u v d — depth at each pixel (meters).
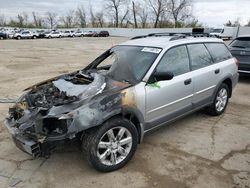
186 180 3.40
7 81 8.92
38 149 3.17
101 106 3.28
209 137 4.57
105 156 3.44
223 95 5.54
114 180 3.39
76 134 3.16
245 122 5.26
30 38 45.66
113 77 4.07
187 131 4.80
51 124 3.23
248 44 8.57
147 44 4.48
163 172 3.56
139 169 3.62
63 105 3.28
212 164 3.75
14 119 3.67
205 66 4.90
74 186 3.28
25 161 3.80
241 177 3.46
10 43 31.11
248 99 6.86
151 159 3.87
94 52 20.52
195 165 3.72
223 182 3.36
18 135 3.32
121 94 3.48
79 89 3.58
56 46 26.81
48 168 3.64
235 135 4.67
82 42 34.34
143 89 3.74
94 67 4.89
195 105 4.75
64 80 4.10
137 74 3.95
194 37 5.11
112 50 4.88
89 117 3.16
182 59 4.46
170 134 4.67
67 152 4.01
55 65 12.94
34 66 12.50
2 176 3.46
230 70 5.50
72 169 3.61
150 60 4.06
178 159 3.87
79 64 13.47
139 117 3.70
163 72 3.83
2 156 3.93
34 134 3.21
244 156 3.97
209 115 5.53
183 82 4.33
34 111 3.38
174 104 4.27
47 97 3.64
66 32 52.75
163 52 4.14
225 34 39.81
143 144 4.30
